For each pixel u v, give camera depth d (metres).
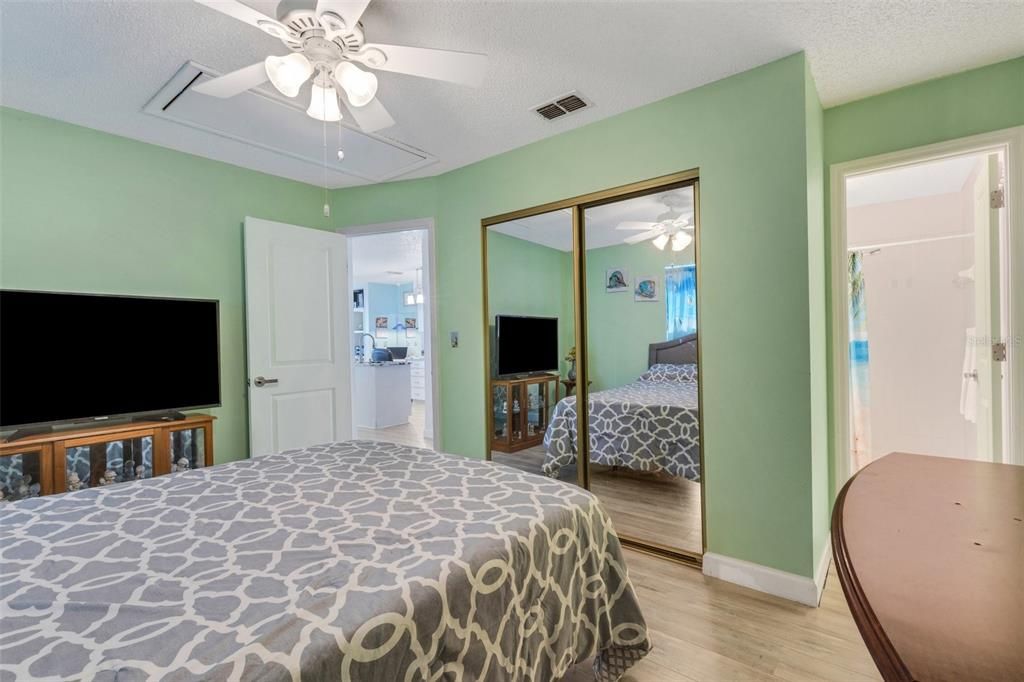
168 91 2.27
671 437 2.61
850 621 1.89
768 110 2.11
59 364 2.41
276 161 3.20
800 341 2.04
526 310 3.12
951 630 0.47
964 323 3.59
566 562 1.36
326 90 1.78
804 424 2.03
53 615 0.86
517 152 3.03
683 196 2.48
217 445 3.16
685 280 2.50
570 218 2.88
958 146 2.23
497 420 3.33
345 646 0.80
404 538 1.17
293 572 1.01
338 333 3.66
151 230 2.88
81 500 1.46
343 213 3.81
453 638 0.98
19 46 1.90
